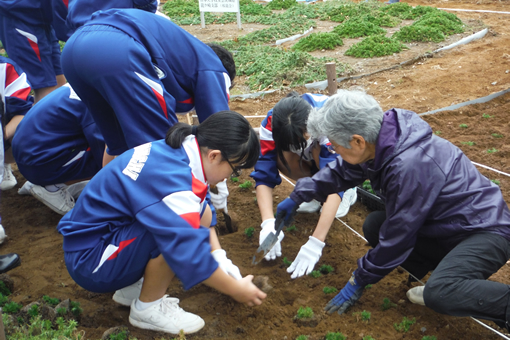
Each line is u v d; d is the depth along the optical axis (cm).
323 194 300
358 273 269
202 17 1243
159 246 216
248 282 233
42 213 430
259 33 1094
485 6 1288
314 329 276
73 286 323
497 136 522
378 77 766
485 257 231
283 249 365
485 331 268
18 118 430
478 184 243
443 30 951
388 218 245
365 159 254
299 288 318
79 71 293
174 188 218
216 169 239
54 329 266
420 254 285
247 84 803
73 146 387
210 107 319
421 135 238
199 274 212
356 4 1297
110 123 332
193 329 272
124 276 247
